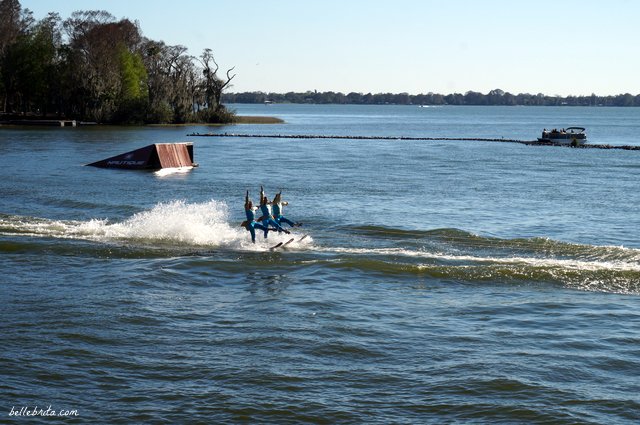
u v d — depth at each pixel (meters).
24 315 20.64
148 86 183.25
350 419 14.68
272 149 103.31
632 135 172.38
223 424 14.44
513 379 16.53
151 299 22.45
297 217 37.97
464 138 142.88
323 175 63.31
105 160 67.69
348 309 21.67
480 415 14.89
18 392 15.68
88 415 14.74
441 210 41.88
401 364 17.44
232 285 24.25
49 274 25.25
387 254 28.52
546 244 30.70
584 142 126.25
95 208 40.12
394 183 56.84
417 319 20.77
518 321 20.62
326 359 17.72
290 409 15.07
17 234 31.22
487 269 25.73
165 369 17.02
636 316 21.08
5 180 54.59
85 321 20.20
